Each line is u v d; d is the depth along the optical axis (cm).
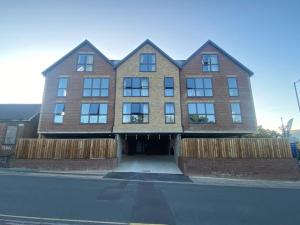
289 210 874
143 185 1292
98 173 1739
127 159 2484
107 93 2373
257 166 1806
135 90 2361
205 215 780
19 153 1934
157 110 2300
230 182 1581
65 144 1970
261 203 973
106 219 697
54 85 2398
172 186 1299
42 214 720
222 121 2320
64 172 1758
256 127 2316
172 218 735
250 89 2427
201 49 2550
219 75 2462
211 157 1897
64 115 2308
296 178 1770
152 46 2508
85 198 938
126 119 2272
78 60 2478
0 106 2867
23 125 2450
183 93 2397
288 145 1884
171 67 2436
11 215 698
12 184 1167
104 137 2505
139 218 719
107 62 2467
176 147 2303
